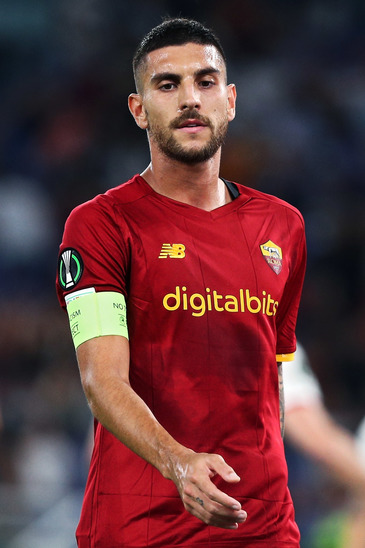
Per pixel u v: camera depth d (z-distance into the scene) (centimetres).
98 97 4544
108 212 1036
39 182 4334
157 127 1047
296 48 4709
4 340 3653
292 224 1126
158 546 986
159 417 1005
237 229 1072
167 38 1049
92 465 1051
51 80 4603
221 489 1000
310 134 4444
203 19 4744
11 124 4491
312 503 2502
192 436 999
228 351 1020
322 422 1570
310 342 3856
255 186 4353
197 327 1013
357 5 4834
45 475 3095
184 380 1006
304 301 3975
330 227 4228
